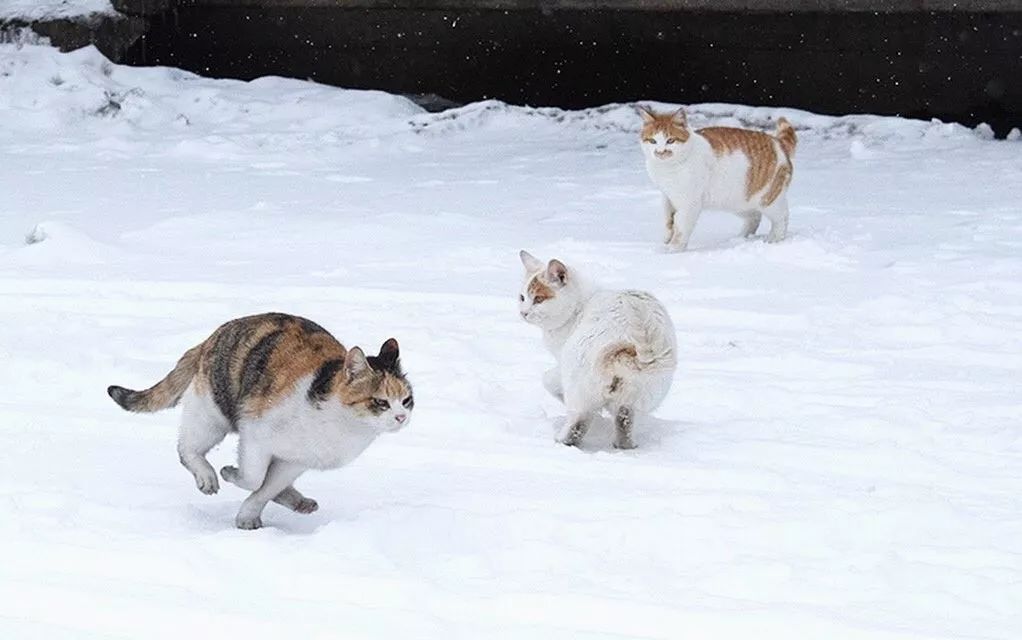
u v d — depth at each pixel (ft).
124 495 25.52
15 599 20.47
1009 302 41.88
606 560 22.59
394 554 22.56
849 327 39.58
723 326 39.99
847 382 34.37
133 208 59.88
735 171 50.90
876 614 20.48
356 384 22.70
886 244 51.39
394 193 64.90
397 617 19.95
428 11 94.89
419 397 32.22
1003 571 22.12
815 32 87.61
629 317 28.91
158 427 29.84
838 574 21.93
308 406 22.79
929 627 20.02
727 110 83.46
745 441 29.48
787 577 21.81
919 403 32.30
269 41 97.91
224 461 27.50
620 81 92.38
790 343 37.83
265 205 60.23
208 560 21.83
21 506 24.18
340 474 27.09
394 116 87.20
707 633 19.77
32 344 36.45
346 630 19.54
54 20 92.84
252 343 23.77
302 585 21.12
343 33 96.73
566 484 26.48
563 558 22.45
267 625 19.63
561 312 30.30
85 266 47.26
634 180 68.33
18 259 47.85
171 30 98.53
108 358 34.91
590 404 28.96
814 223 55.88
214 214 56.90
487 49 94.73
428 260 48.73
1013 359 36.24
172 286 43.50
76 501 24.48
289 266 47.80
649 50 91.35
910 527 24.14
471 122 85.87
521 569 22.16
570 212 59.52
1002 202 59.77
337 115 86.69
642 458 28.25
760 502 25.22
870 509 24.86
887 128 80.12
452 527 23.62
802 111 83.25
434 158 77.20
